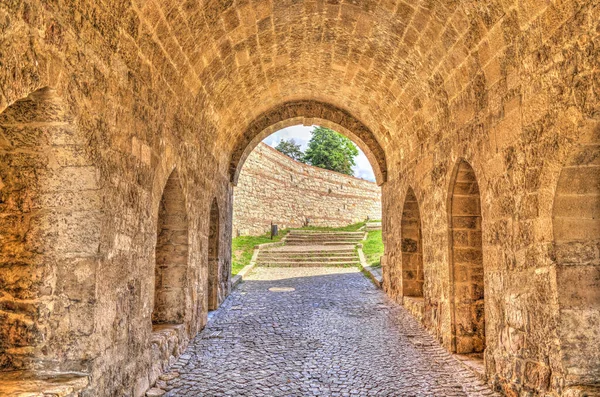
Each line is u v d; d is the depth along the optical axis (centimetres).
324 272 1399
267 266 1543
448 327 574
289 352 566
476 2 392
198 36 474
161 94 460
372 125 962
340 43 631
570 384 326
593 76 287
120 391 359
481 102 464
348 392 429
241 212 2059
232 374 481
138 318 403
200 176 678
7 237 313
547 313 348
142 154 408
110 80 334
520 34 369
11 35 211
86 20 291
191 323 624
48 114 273
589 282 336
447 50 488
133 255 389
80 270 313
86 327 310
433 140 639
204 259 714
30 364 309
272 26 558
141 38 376
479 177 475
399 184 884
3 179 308
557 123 329
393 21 515
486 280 460
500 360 425
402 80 646
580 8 295
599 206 334
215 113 719
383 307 861
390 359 536
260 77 741
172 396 417
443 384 451
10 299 312
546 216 346
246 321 749
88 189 313
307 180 2658
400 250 880
